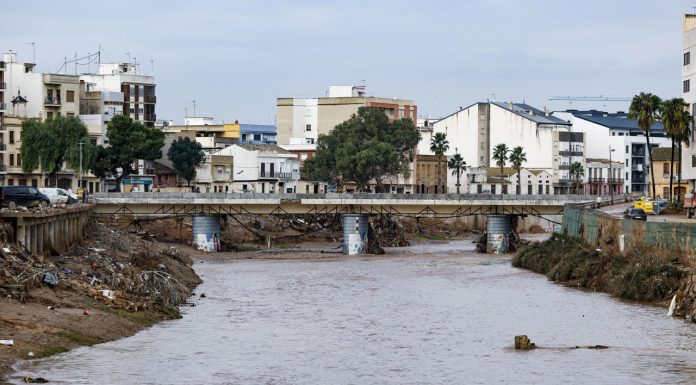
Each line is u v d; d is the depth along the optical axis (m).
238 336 97.50
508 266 170.25
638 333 99.50
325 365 85.31
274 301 122.75
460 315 112.00
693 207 170.62
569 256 148.75
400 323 106.62
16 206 133.25
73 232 141.38
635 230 136.12
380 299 125.38
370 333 100.50
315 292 132.25
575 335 98.94
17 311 89.81
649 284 120.44
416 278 150.12
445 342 95.81
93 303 99.00
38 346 82.81
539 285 139.75
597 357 88.25
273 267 168.25
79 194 190.50
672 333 99.25
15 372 76.00
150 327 99.38
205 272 158.62
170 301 115.56
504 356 89.12
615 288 126.62
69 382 74.50
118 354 85.19
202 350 89.69
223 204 198.88
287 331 101.06
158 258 146.38
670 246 124.88
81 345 86.50
